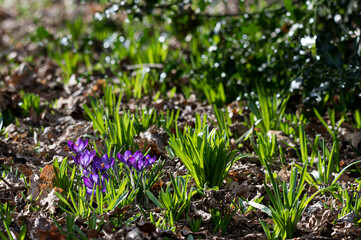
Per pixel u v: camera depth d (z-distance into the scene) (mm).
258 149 3502
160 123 4004
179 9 5164
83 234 2326
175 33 6113
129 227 2357
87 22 8180
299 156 3529
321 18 4375
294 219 2469
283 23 5398
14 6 11102
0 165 3330
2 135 3938
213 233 2531
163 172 3213
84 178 2670
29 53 7094
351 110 4184
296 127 4047
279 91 4402
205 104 4852
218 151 2916
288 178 3193
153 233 2312
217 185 2984
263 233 2578
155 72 5438
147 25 6898
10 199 2789
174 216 2590
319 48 3928
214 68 5000
